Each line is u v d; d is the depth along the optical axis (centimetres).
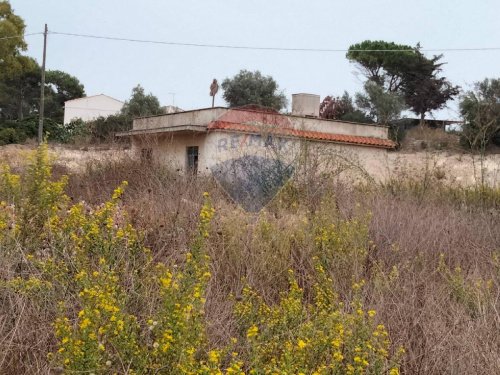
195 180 1061
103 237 509
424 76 4775
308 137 1773
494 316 502
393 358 416
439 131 3944
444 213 1033
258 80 4262
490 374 416
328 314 477
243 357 414
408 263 677
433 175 1518
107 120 4225
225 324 467
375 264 644
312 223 770
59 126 4500
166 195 857
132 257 517
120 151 1465
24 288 448
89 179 1212
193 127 2088
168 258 573
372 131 2488
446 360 443
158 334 374
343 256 653
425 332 472
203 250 489
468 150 3259
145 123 2566
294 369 368
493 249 796
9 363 385
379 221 834
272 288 604
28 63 5006
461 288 590
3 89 5838
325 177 1255
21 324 415
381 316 502
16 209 577
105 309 365
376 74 4934
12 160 1098
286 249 670
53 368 362
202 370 346
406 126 4416
